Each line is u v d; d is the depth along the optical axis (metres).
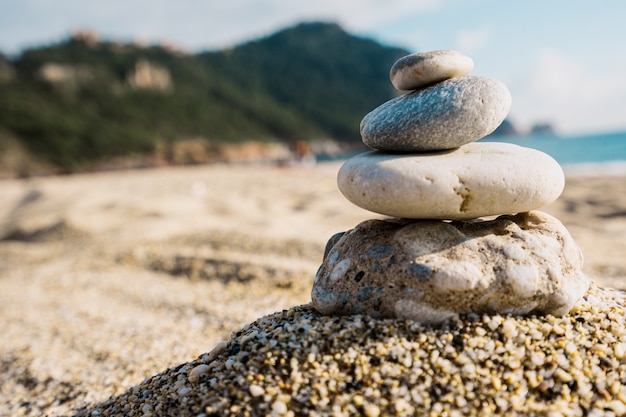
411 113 0.32
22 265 0.83
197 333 0.49
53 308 0.61
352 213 1.04
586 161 2.89
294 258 0.70
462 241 0.31
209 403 0.28
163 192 1.49
